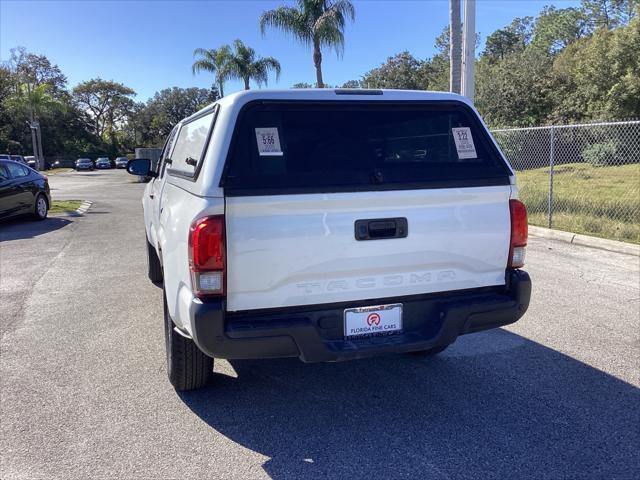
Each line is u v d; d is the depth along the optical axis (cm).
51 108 5434
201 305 282
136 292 622
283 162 297
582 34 5488
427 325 329
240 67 3180
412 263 317
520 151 2173
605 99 2673
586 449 301
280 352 296
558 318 518
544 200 1209
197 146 348
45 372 406
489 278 342
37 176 1265
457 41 1177
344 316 310
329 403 360
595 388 375
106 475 280
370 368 415
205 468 287
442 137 335
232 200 279
